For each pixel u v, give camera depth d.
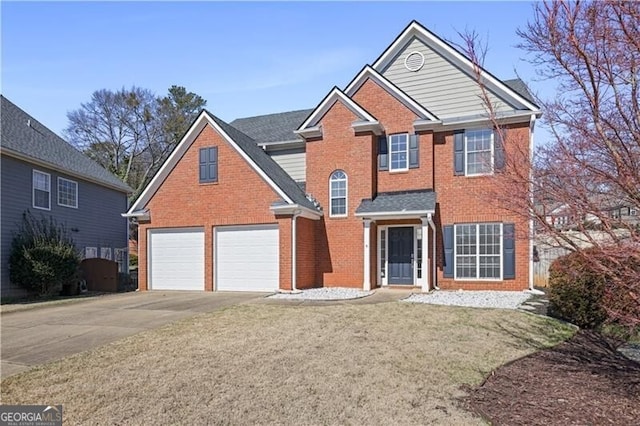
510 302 12.72
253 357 7.39
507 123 15.14
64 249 18.03
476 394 5.86
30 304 14.87
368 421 5.00
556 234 5.45
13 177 17.92
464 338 8.69
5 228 17.38
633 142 4.67
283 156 19.70
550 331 9.52
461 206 15.85
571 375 6.79
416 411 5.26
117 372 6.80
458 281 15.74
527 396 5.84
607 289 6.04
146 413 5.30
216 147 17.23
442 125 16.00
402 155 16.61
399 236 16.70
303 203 16.34
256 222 16.38
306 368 6.82
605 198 5.00
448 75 16.77
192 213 17.47
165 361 7.29
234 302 13.25
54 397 5.86
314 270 17.06
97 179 23.09
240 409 5.35
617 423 4.98
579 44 4.82
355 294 14.62
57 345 8.59
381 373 6.60
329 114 17.25
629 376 6.74
